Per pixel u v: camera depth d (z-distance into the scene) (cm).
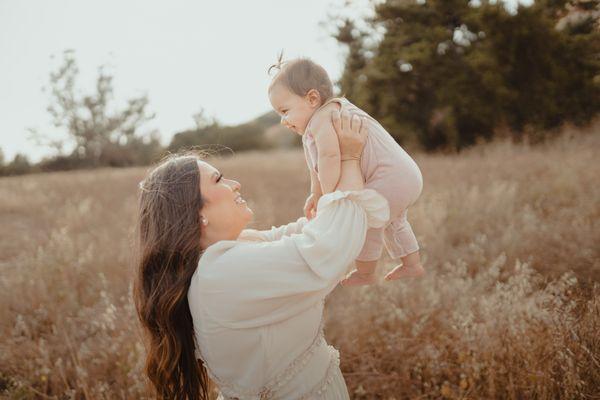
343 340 320
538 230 447
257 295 142
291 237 150
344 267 147
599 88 1273
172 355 163
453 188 664
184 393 172
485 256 425
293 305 147
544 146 1166
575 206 525
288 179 1040
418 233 493
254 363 150
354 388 289
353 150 164
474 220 516
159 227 160
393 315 312
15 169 2847
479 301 302
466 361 262
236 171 1253
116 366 311
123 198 944
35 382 307
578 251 386
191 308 153
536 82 1347
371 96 1858
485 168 875
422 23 1714
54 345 344
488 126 1533
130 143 3159
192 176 161
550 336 241
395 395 276
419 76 1705
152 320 163
